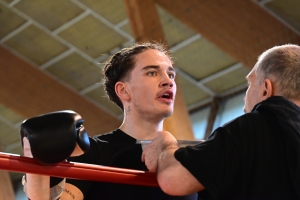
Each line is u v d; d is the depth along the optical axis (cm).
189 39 776
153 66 224
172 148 172
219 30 656
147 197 201
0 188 845
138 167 210
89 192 204
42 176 163
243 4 660
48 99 906
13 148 1112
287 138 161
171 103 222
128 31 773
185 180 158
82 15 762
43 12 775
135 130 223
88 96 953
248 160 160
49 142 143
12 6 777
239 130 164
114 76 234
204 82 889
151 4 623
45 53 877
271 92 179
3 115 1006
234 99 896
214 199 158
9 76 882
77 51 847
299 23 686
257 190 157
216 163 158
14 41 865
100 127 948
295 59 180
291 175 156
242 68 831
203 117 928
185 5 654
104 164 208
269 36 665
